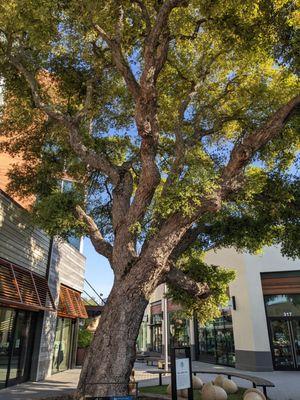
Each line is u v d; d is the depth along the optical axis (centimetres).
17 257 1220
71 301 1788
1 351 1152
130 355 752
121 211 903
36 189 1186
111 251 935
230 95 1223
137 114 838
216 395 937
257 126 1122
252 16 898
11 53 1019
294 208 1005
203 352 2364
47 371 1473
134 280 779
